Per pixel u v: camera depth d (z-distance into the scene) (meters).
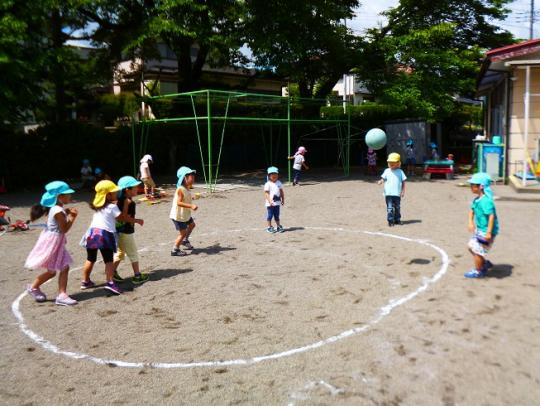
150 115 30.20
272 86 38.03
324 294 6.86
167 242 10.52
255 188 19.48
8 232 12.26
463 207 13.37
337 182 20.80
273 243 10.02
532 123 17.64
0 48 16.08
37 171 21.89
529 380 4.36
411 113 28.41
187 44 22.83
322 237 10.38
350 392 4.31
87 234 7.25
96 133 23.33
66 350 5.43
